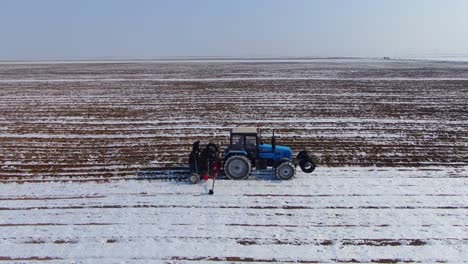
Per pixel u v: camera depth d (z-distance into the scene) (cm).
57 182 1070
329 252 713
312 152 1349
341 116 1958
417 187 1012
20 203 927
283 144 1459
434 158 1266
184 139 1534
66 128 1719
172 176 1113
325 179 1074
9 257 700
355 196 956
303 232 784
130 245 738
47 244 743
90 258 697
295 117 1944
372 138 1527
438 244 738
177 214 864
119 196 965
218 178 1082
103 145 1446
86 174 1134
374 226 806
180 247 730
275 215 858
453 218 838
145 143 1474
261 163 1084
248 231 789
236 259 693
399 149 1372
